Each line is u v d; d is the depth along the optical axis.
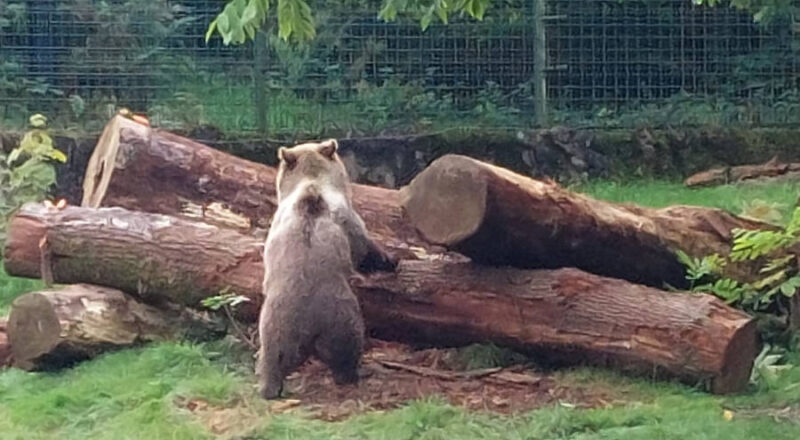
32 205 11.37
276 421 9.09
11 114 17.39
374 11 17.92
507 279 10.27
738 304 11.05
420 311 10.35
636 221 10.67
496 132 17.83
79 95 17.64
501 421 9.13
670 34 18.34
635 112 18.33
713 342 9.75
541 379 10.05
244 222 12.27
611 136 18.09
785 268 11.12
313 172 10.30
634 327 9.97
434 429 8.95
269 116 17.67
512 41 18.14
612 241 10.48
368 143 17.41
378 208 11.98
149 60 17.72
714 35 18.41
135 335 10.90
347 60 17.89
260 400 9.55
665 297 10.06
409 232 11.88
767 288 11.13
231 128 17.59
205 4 17.84
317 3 17.80
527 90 18.20
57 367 10.72
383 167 17.41
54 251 10.85
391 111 17.91
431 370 10.20
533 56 18.16
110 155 12.30
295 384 9.97
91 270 10.87
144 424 9.23
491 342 10.37
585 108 18.28
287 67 17.73
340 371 9.66
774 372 10.36
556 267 10.43
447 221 9.75
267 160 17.30
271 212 12.45
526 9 18.11
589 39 18.23
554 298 10.15
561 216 10.00
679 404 9.51
